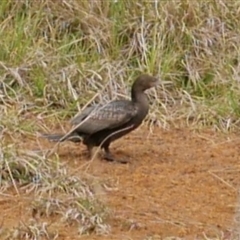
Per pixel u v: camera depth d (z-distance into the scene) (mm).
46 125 19250
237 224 13633
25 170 15547
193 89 21484
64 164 16188
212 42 22672
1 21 22406
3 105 19812
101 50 22062
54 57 21344
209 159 17453
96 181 15500
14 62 21078
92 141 16906
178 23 22688
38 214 14156
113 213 14195
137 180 15961
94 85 20766
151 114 19875
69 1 22906
